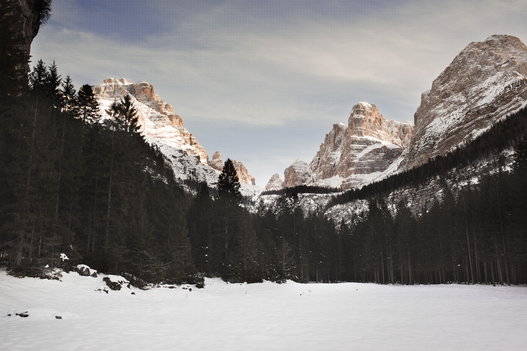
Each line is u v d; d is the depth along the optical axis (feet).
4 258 96.63
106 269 123.95
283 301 115.85
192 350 41.37
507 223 224.12
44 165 101.76
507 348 42.60
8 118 102.83
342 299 126.11
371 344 45.52
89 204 142.61
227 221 245.04
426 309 88.99
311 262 352.69
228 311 83.92
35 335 46.68
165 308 84.38
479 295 136.67
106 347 41.39
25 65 128.98
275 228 343.67
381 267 325.83
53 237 100.94
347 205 634.43
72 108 184.65
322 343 46.14
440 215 295.89
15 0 141.49
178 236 175.22
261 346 44.06
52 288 86.58
